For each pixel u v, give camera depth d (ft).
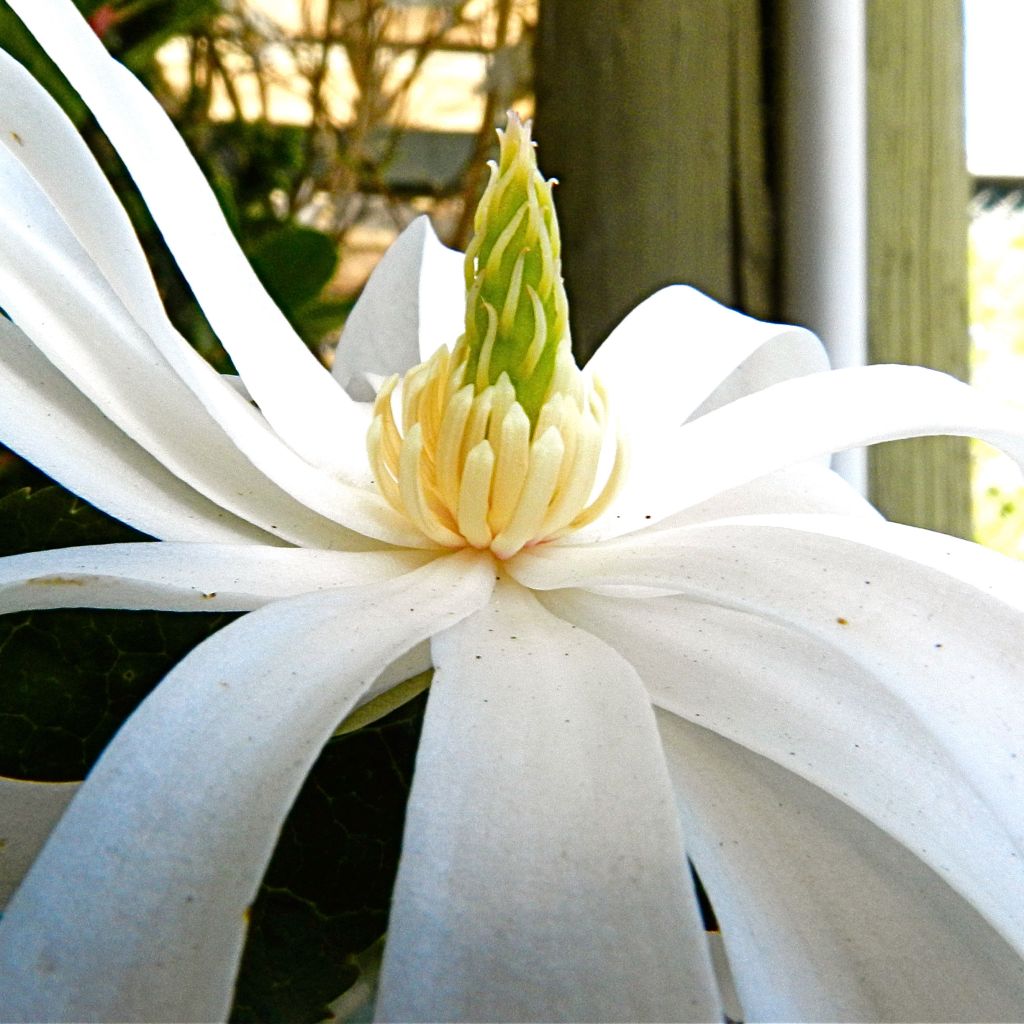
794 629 0.21
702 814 0.22
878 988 0.20
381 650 0.20
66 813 0.17
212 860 0.17
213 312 0.24
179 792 0.18
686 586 0.21
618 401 0.27
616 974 0.17
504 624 0.22
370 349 0.32
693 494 0.25
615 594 0.24
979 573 0.21
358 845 0.24
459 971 0.17
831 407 0.24
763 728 0.21
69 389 0.24
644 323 0.29
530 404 0.24
